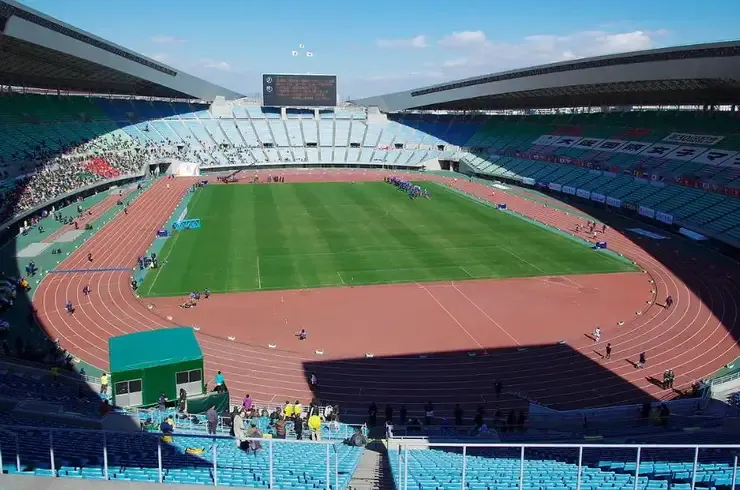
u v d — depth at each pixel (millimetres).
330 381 30500
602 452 20547
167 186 90875
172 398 25875
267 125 127000
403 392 29562
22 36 56688
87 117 104125
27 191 66375
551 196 85812
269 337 35781
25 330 35812
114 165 90500
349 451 18906
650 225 66688
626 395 29312
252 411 24188
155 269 48781
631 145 87125
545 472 15570
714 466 15875
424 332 36812
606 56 71062
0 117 83875
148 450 16672
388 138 127375
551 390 29891
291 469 15180
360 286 45250
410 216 70938
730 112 80812
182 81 113750
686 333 36781
